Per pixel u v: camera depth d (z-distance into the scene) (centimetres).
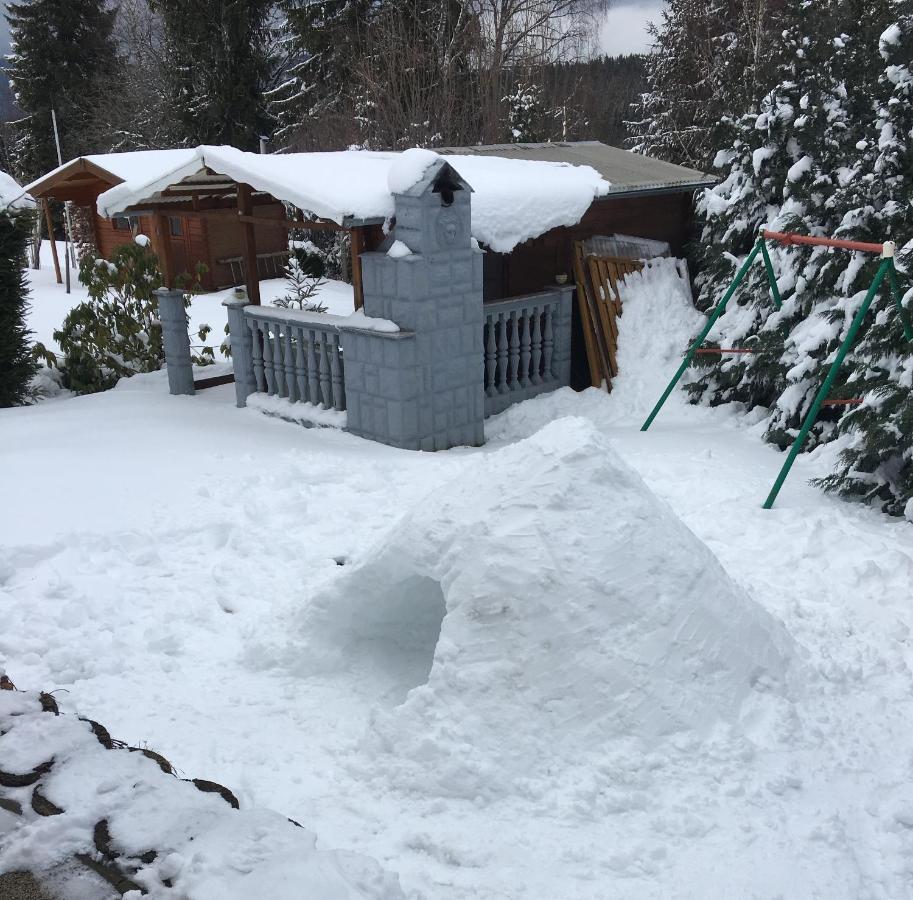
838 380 730
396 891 214
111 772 224
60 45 3466
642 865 274
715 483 643
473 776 303
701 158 2431
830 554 521
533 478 357
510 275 955
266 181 782
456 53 2239
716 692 334
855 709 362
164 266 1084
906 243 670
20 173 3528
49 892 185
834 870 275
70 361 1064
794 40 899
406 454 731
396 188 725
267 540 554
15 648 418
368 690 385
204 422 830
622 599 333
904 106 752
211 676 402
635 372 909
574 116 2591
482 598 333
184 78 2917
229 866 194
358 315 768
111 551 532
